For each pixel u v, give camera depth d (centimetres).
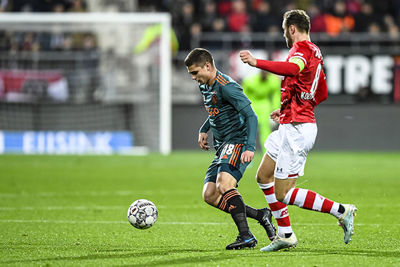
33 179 4744
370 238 2391
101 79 7375
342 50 7362
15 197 3725
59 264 1869
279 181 2064
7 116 7269
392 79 7362
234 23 7819
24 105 7281
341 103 7394
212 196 2209
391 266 1830
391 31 7738
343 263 1870
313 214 3062
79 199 3650
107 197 3744
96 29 7369
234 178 2162
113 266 1833
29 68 7281
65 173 5212
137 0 8250
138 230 2581
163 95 7138
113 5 8219
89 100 7362
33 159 6619
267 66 1934
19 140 7312
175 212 3139
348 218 2036
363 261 1903
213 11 7931
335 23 7825
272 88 5759
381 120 7381
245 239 2117
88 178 4841
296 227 2681
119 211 3167
